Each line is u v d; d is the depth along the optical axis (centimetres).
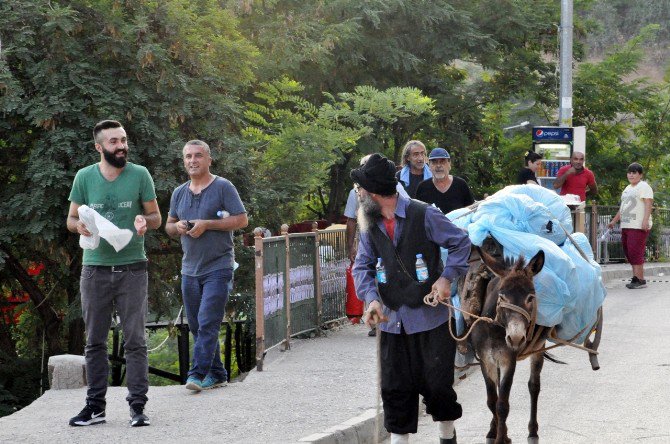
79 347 1848
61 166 1515
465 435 884
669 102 3197
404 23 2483
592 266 850
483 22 2703
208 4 1816
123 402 994
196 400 984
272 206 1778
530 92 2859
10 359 1817
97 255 870
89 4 1631
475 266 803
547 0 2912
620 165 3122
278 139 1861
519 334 712
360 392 1006
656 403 1005
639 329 1547
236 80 1786
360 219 687
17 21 1543
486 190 3012
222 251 1039
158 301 1752
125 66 1628
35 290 1812
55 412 941
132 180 877
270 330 1223
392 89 2064
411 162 1266
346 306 1570
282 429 841
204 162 1039
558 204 863
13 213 1534
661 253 2964
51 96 1508
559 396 1055
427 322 670
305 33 2150
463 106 2783
